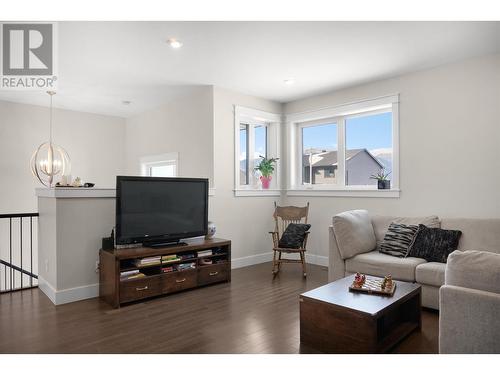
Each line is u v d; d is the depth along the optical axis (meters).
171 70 3.95
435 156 3.82
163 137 5.58
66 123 5.96
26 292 3.59
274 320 2.81
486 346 1.50
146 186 3.53
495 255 1.58
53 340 2.42
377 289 2.44
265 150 5.45
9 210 5.37
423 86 3.91
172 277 3.51
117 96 5.09
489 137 3.45
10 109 5.41
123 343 2.38
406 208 4.06
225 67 3.84
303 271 4.32
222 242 3.94
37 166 5.62
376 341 2.08
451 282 1.65
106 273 3.28
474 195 3.55
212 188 4.50
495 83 3.41
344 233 3.57
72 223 3.32
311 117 5.04
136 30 2.95
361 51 3.37
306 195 5.12
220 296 3.47
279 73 4.04
